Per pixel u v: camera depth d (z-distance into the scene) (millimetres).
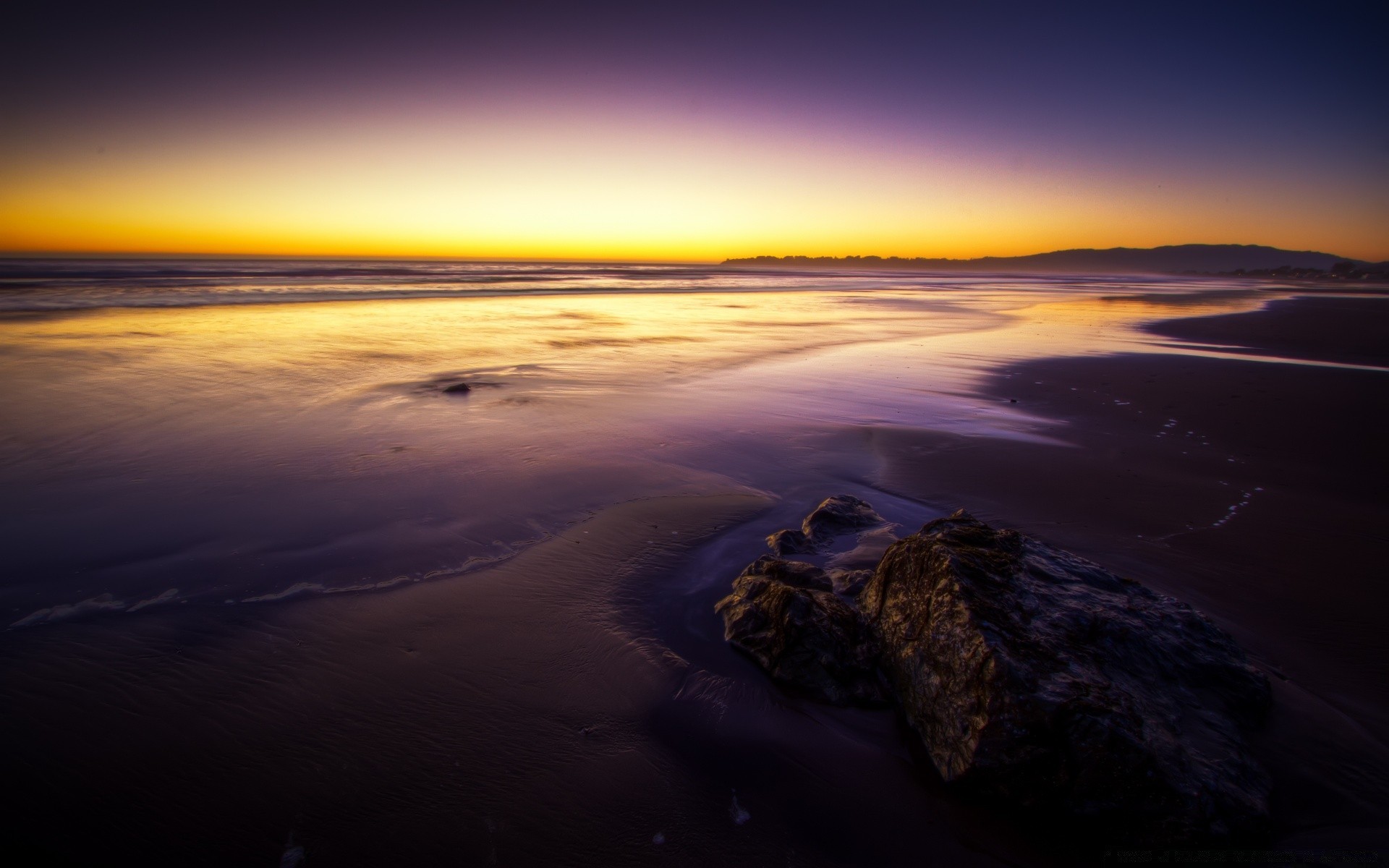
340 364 13406
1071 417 10641
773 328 22438
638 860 2924
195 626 4504
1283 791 3195
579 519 6375
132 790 3176
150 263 79500
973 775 3168
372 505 6578
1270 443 9211
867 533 5988
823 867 2920
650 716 3799
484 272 64312
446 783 3291
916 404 11422
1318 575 5367
